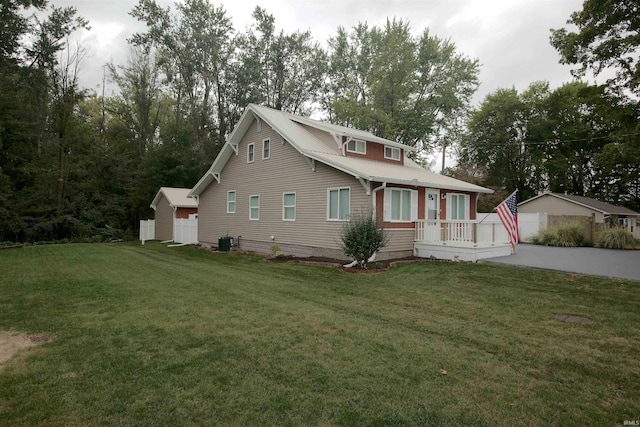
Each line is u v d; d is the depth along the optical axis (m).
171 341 5.02
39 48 26.72
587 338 5.27
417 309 6.88
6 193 23.27
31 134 25.30
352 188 13.23
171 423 3.10
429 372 4.11
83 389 3.68
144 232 27.03
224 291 8.37
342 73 37.16
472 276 9.98
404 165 19.08
